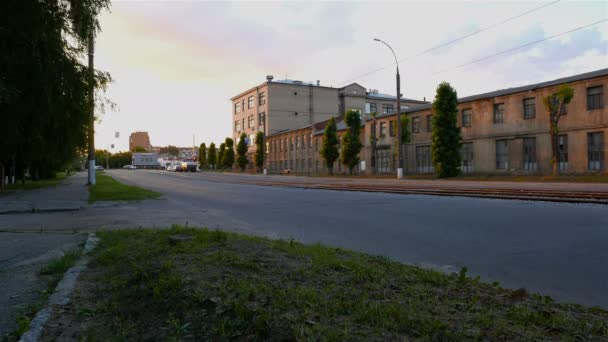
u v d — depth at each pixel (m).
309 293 3.39
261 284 3.71
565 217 9.44
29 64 13.07
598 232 7.56
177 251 5.16
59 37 13.39
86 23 13.91
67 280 4.58
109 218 11.15
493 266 5.39
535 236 7.32
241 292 3.42
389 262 4.92
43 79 13.37
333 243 7.14
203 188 25.00
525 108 30.33
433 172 38.19
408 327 2.73
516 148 30.91
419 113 39.81
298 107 73.62
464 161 35.31
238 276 3.99
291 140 64.75
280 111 72.31
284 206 13.55
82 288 4.32
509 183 23.34
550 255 5.90
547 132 28.67
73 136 18.53
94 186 26.11
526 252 6.14
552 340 2.57
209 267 4.33
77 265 5.27
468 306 3.19
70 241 7.27
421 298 3.41
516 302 3.38
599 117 25.83
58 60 13.65
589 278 4.75
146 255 5.18
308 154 60.06
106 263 5.29
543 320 2.88
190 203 15.56
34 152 19.59
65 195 19.17
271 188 23.66
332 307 3.11
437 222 9.23
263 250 5.32
